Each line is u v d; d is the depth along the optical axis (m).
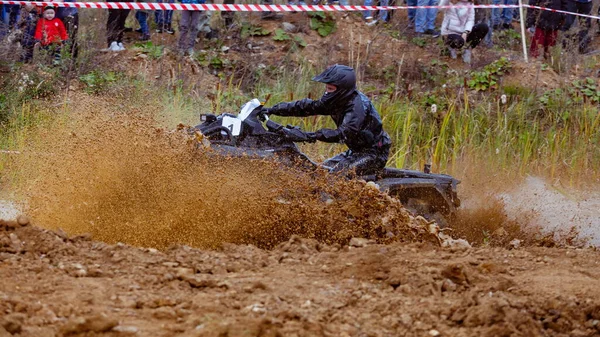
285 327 6.25
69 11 20.00
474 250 9.27
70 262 7.76
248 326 6.05
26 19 19.17
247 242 10.55
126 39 22.58
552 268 8.55
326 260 8.31
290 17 24.77
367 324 6.66
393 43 24.22
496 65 23.75
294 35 24.08
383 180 12.95
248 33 23.98
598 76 24.44
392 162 18.64
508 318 6.66
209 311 6.57
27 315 6.25
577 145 20.03
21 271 7.38
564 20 24.77
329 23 24.69
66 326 5.99
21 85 17.70
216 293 7.10
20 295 6.67
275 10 20.02
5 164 14.13
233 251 8.74
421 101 21.59
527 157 19.27
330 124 19.09
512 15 27.50
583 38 26.22
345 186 10.78
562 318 7.04
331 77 12.47
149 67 20.66
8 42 18.67
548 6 24.84
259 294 7.08
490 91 22.89
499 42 26.47
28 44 19.25
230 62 22.53
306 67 22.50
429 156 19.38
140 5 18.89
